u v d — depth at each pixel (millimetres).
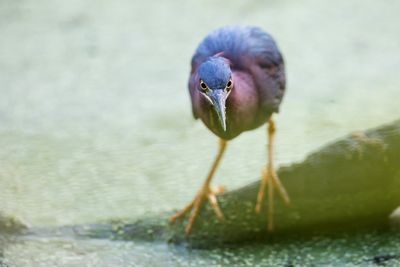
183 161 12508
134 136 13289
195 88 9812
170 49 16188
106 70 15578
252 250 10133
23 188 11812
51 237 10555
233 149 12867
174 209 10914
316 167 10258
